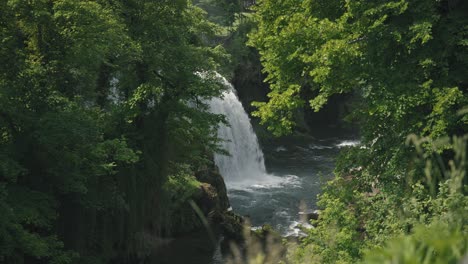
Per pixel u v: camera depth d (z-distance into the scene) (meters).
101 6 21.89
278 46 15.55
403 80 13.70
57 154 17.72
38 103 18.16
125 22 23.56
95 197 19.97
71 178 17.77
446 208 7.89
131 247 22.94
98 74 22.56
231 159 40.97
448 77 13.79
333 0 16.16
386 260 2.26
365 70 14.05
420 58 13.73
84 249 20.38
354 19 15.82
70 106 18.28
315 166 43.78
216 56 26.34
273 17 17.08
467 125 13.34
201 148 27.06
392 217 11.83
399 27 13.65
